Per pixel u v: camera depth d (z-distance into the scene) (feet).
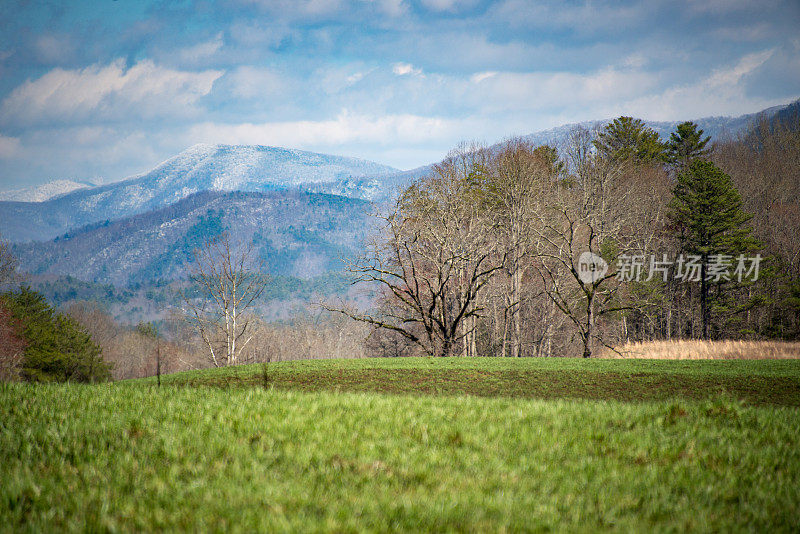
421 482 16.98
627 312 155.63
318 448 19.81
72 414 24.03
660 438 22.40
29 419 22.97
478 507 14.94
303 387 66.08
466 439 21.52
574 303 135.54
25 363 178.60
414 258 118.42
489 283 133.08
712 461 19.74
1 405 25.48
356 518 13.89
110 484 16.19
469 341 140.77
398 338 151.74
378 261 108.99
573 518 14.55
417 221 109.81
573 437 22.24
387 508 14.60
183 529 13.43
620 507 15.57
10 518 14.02
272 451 19.45
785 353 114.83
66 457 18.79
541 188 132.77
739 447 21.35
